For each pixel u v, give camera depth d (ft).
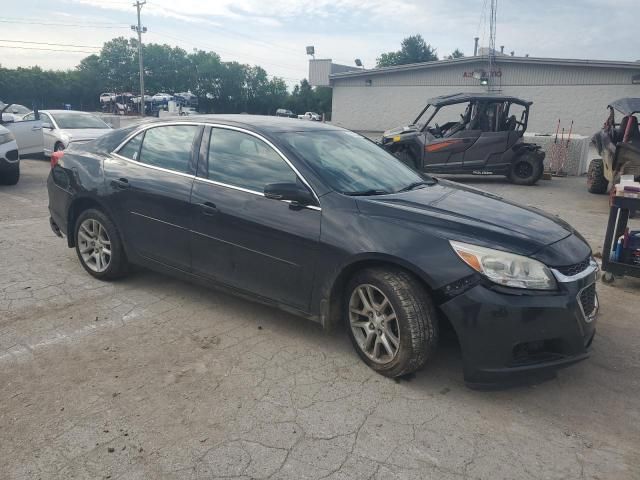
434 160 42.73
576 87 87.76
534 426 9.78
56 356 11.70
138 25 166.61
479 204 12.31
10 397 10.13
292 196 11.54
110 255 15.55
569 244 10.97
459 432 9.50
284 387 10.73
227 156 13.37
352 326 11.57
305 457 8.71
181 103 199.82
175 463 8.48
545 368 10.07
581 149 48.78
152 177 14.35
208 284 13.66
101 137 16.62
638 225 25.77
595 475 8.55
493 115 41.91
